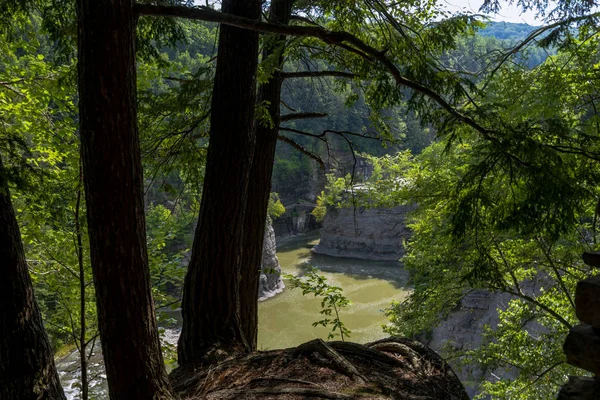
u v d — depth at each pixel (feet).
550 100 20.29
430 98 15.17
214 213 15.58
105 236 9.72
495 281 20.34
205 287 15.76
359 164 175.94
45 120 22.41
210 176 15.62
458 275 30.76
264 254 111.75
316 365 12.85
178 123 20.88
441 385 12.16
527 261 29.73
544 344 31.37
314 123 195.72
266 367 13.25
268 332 91.76
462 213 15.69
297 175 197.16
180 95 19.47
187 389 12.86
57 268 24.32
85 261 23.82
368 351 13.69
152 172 22.70
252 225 19.53
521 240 28.02
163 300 24.73
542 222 14.51
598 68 20.40
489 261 19.38
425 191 28.63
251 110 15.60
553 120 15.52
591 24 18.65
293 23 23.68
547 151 14.46
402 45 15.30
